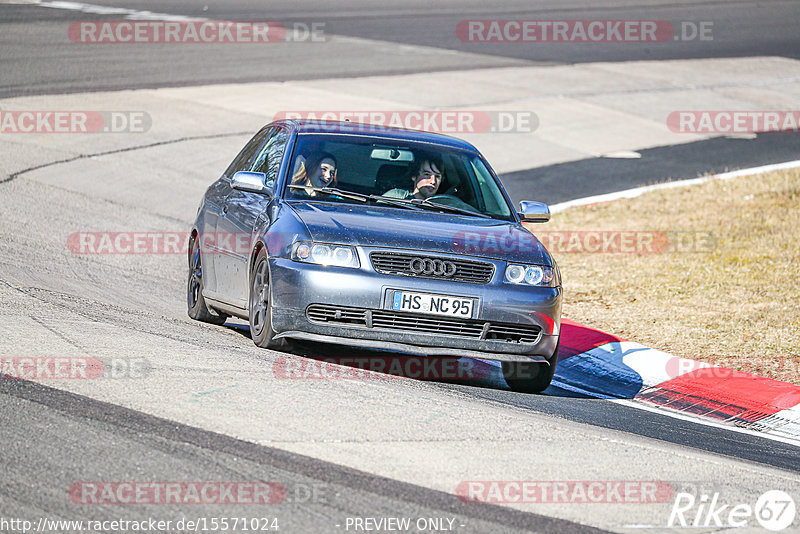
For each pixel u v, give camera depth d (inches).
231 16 4503.0
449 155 1207.6
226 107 2908.5
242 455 730.2
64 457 698.8
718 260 1872.5
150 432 756.6
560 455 815.7
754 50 4525.1
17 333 985.5
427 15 4923.7
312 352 1118.4
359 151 1179.9
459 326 1018.7
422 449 784.3
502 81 3590.1
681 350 1374.3
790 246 1945.1
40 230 1720.0
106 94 2923.2
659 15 5231.3
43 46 3531.0
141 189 2146.9
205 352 999.0
